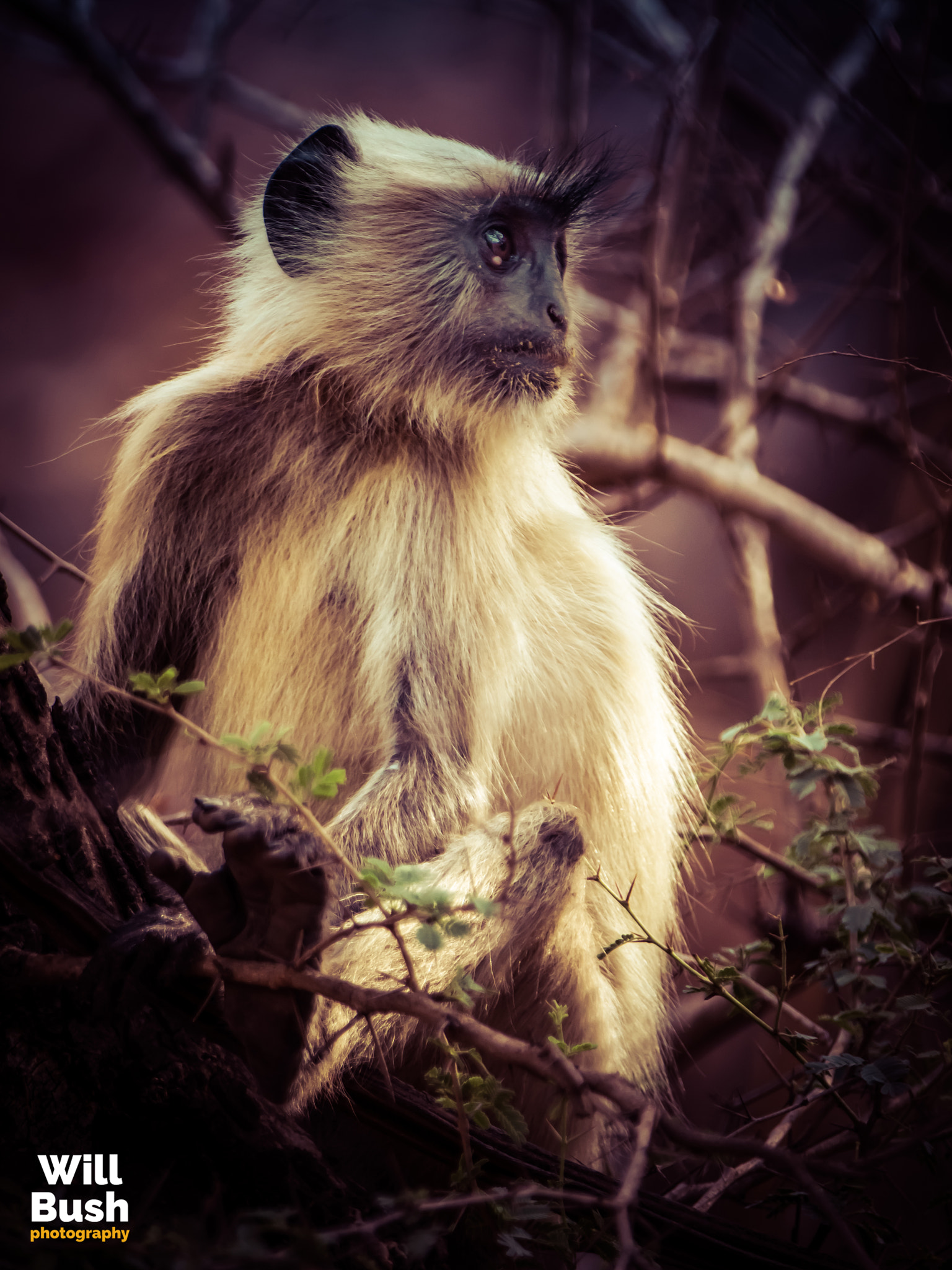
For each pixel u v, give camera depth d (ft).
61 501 95.25
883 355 75.41
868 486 87.71
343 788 28.99
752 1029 49.42
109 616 31.27
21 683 21.07
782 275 61.93
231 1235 16.84
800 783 28.78
